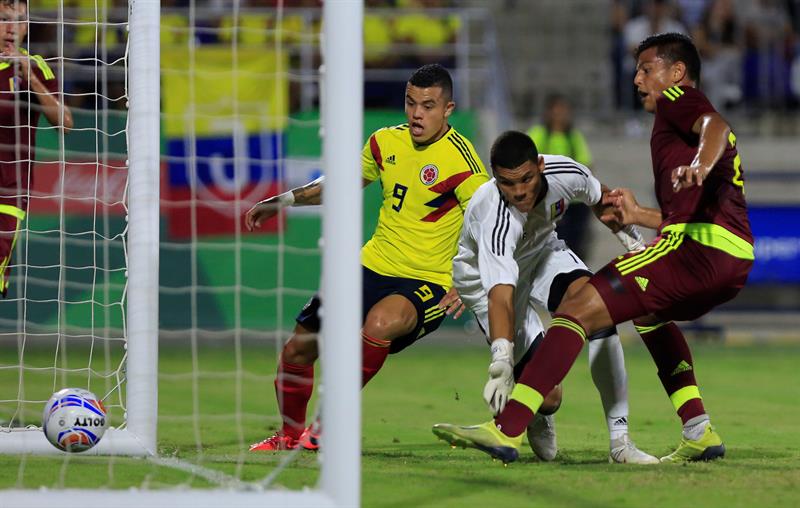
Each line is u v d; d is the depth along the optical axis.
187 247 44.84
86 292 43.22
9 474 15.47
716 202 16.28
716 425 23.30
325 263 12.91
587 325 15.92
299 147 44.91
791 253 47.75
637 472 15.88
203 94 43.78
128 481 14.77
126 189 18.69
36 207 42.66
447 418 24.36
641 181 57.78
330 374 12.77
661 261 16.06
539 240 17.52
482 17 59.34
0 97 22.02
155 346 17.83
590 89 61.97
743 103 60.78
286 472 15.72
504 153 15.48
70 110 21.69
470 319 49.38
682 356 17.56
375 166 19.97
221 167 44.28
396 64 53.94
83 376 32.41
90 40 44.62
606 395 17.44
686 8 61.66
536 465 16.91
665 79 16.78
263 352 41.59
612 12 61.72
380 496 13.91
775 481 14.94
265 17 50.00
